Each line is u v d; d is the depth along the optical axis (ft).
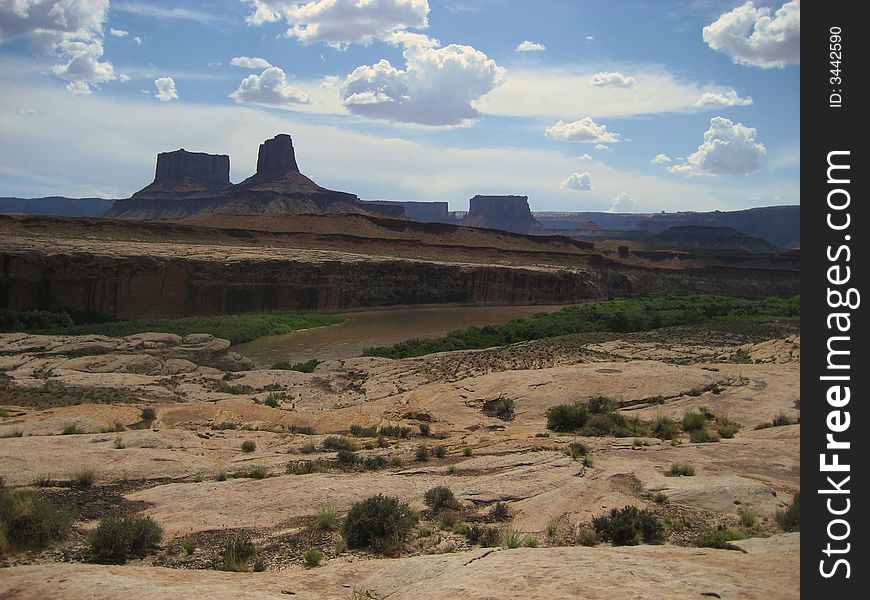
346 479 49.52
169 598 23.63
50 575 27.12
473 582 25.07
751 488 46.44
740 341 168.66
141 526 36.29
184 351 165.99
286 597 25.38
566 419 78.18
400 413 91.09
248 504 43.96
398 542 36.99
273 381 133.49
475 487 46.93
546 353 149.48
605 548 32.50
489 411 90.94
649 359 142.61
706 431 69.41
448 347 189.16
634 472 51.70
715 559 28.78
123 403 102.58
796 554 29.76
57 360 141.18
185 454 60.03
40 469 51.49
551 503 43.57
